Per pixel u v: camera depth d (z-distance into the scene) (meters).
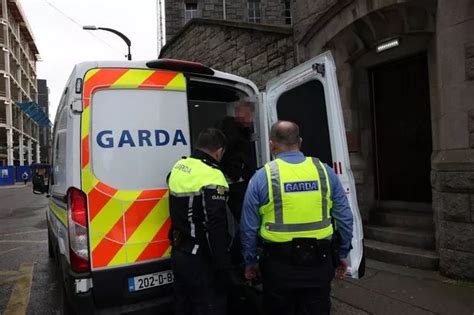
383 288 4.47
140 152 3.19
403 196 6.41
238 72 9.54
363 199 6.42
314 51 6.96
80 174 2.97
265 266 2.56
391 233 5.71
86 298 2.90
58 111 4.28
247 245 2.58
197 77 3.61
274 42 8.20
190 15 19.28
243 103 4.16
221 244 2.73
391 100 6.51
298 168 2.56
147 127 3.24
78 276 2.90
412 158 6.24
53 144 4.76
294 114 3.93
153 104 3.29
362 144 6.62
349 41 6.32
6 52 53.72
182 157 3.35
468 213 4.54
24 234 9.25
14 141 62.84
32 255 7.07
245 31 9.18
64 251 3.29
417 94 6.11
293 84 3.88
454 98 4.74
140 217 3.13
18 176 45.12
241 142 4.16
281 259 2.47
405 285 4.52
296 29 7.48
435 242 5.18
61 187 3.60
